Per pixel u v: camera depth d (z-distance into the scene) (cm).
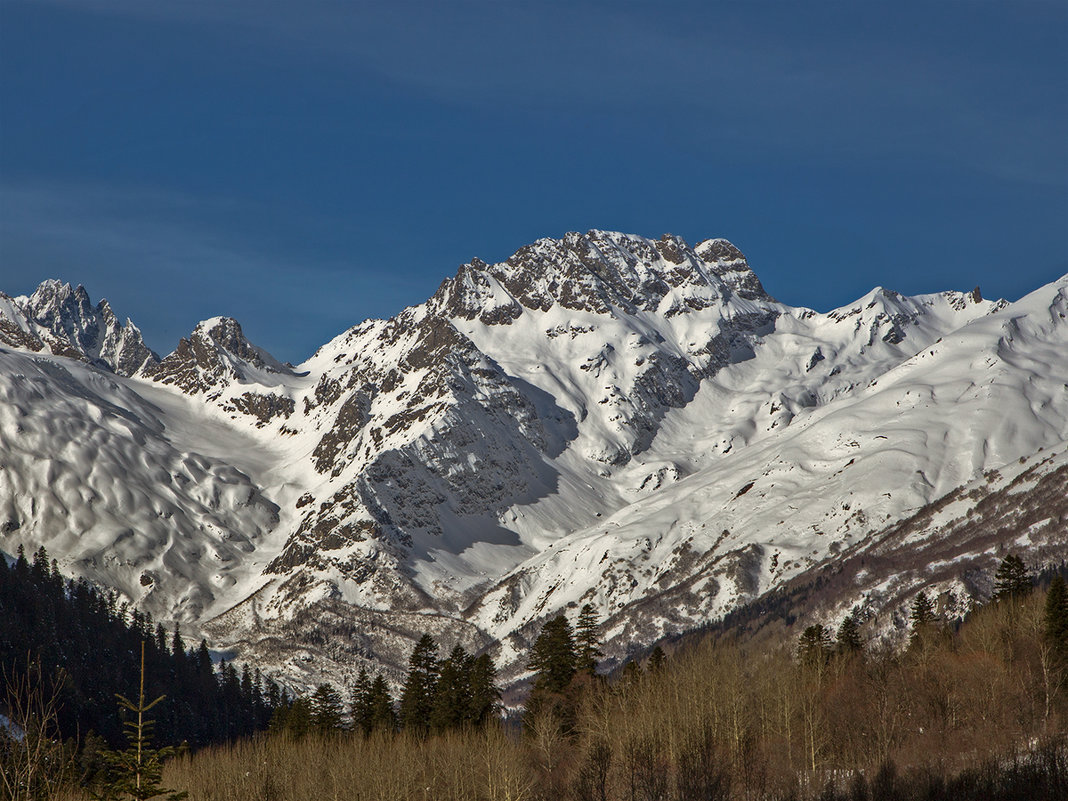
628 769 18662
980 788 16738
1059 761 16700
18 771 7806
